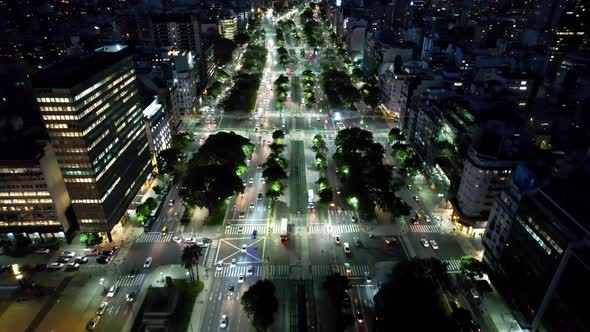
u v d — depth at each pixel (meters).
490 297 159.62
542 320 133.12
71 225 191.62
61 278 169.75
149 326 143.88
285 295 161.12
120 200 196.88
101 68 176.38
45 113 156.12
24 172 170.25
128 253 184.00
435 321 136.25
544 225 131.75
